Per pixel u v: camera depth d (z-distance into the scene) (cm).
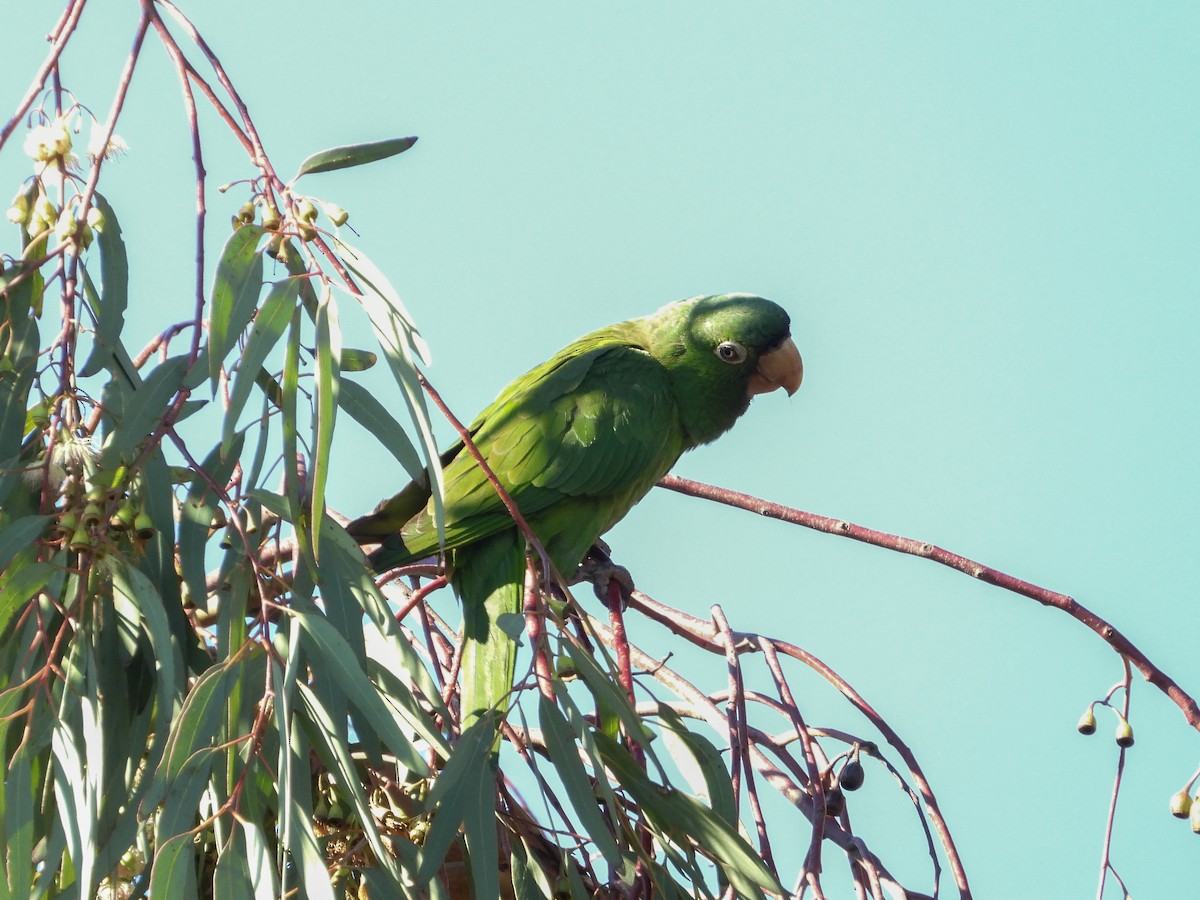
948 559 802
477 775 541
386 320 529
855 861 667
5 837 501
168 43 514
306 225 525
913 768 705
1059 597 778
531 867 612
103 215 568
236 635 543
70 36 512
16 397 561
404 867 573
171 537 556
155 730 564
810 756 662
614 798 570
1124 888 665
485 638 783
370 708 508
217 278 510
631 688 649
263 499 542
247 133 521
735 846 571
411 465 555
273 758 532
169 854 477
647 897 591
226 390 554
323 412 512
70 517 517
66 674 518
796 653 766
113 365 569
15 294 573
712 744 624
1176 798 657
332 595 565
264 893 499
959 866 673
